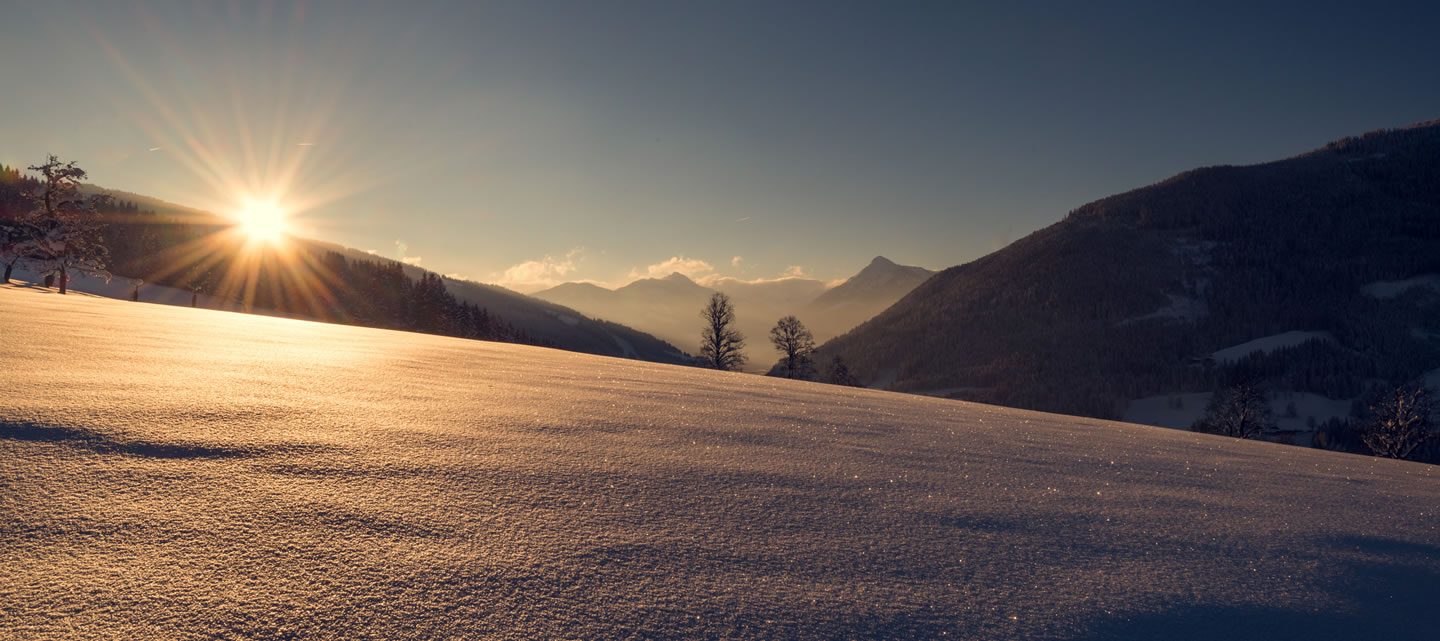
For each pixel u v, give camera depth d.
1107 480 4.61
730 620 2.00
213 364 6.48
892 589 2.34
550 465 3.59
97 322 10.16
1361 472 6.43
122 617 1.74
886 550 2.73
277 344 9.61
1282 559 3.08
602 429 4.84
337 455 3.41
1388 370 148.00
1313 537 3.51
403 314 113.75
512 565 2.25
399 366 8.19
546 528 2.63
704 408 6.55
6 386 4.26
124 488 2.63
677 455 4.14
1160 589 2.56
